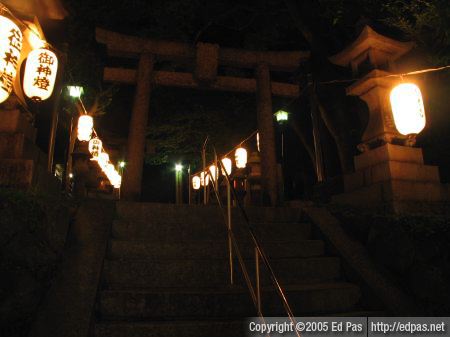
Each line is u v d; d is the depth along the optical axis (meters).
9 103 6.12
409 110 7.16
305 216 7.65
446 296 4.96
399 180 7.50
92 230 5.75
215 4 15.88
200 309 4.72
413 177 7.71
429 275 5.24
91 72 15.96
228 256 6.05
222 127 20.69
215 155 7.07
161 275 5.34
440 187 7.87
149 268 5.32
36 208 4.73
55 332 3.74
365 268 5.80
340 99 15.15
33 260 4.29
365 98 8.71
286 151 24.73
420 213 7.09
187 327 4.30
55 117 8.73
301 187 25.30
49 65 6.69
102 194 17.05
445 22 7.06
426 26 7.85
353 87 8.62
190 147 22.50
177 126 21.09
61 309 4.07
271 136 10.72
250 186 13.20
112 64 16.84
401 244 5.75
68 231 5.59
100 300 4.55
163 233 6.40
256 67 11.43
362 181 8.30
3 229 4.20
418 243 5.62
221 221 7.05
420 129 7.19
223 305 4.79
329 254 6.55
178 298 4.70
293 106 19.75
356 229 6.86
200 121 20.77
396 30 9.15
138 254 5.73
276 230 7.00
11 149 5.88
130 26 15.76
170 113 20.88
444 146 9.35
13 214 4.40
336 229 6.98
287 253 6.38
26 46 7.09
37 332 3.73
